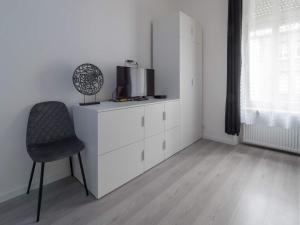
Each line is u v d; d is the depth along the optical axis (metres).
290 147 2.75
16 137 1.79
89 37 2.24
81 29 2.16
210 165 2.46
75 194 1.85
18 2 1.69
